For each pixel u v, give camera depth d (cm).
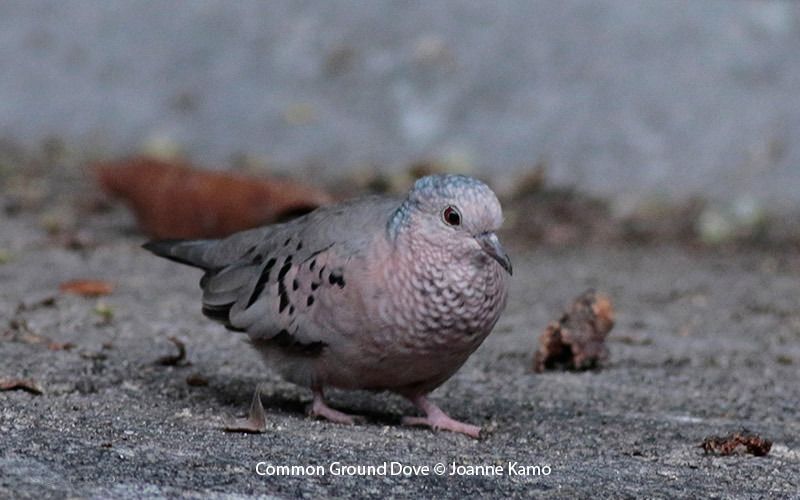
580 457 852
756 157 1925
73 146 2077
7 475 708
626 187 1889
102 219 1709
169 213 1472
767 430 945
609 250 1659
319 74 2177
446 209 824
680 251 1661
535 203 1844
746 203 1781
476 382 1061
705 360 1162
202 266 972
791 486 800
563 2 2217
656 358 1161
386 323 839
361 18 2247
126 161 1523
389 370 865
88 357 1032
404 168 1948
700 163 1928
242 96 2158
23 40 2323
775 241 1706
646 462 845
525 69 2111
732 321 1319
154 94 2189
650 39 2139
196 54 2252
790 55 2094
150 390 955
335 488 737
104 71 2252
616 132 1991
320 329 863
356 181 1914
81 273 1394
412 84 2122
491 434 902
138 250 1537
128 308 1241
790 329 1293
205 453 783
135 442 795
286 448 812
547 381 1073
